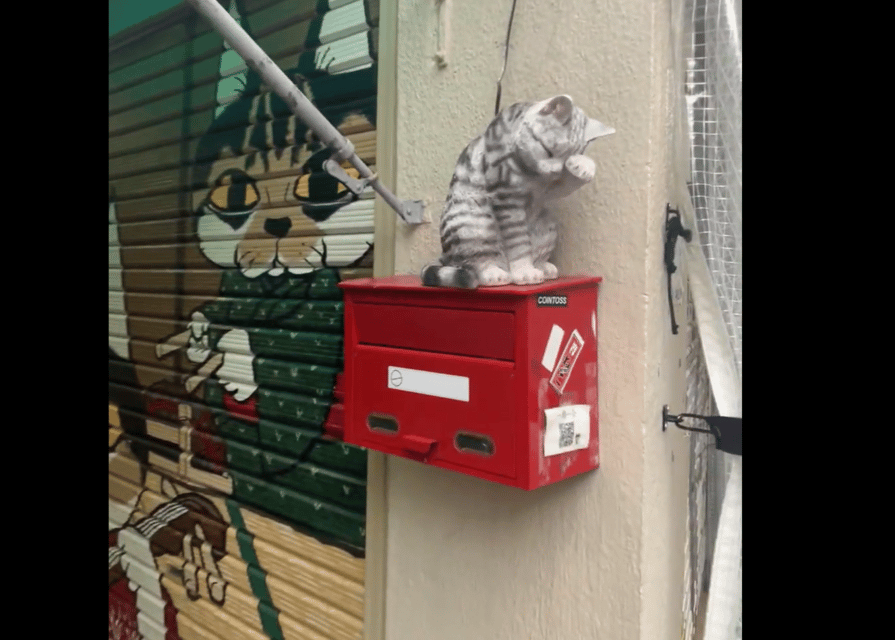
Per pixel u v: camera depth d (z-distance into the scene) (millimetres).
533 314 1285
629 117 1402
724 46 1479
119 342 3223
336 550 2164
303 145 2262
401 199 1841
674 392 1521
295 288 2314
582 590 1491
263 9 2367
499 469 1332
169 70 2854
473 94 1675
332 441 2182
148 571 3035
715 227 1525
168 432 2912
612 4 1426
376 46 2010
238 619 2543
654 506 1429
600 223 1452
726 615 1498
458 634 1744
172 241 2869
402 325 1519
